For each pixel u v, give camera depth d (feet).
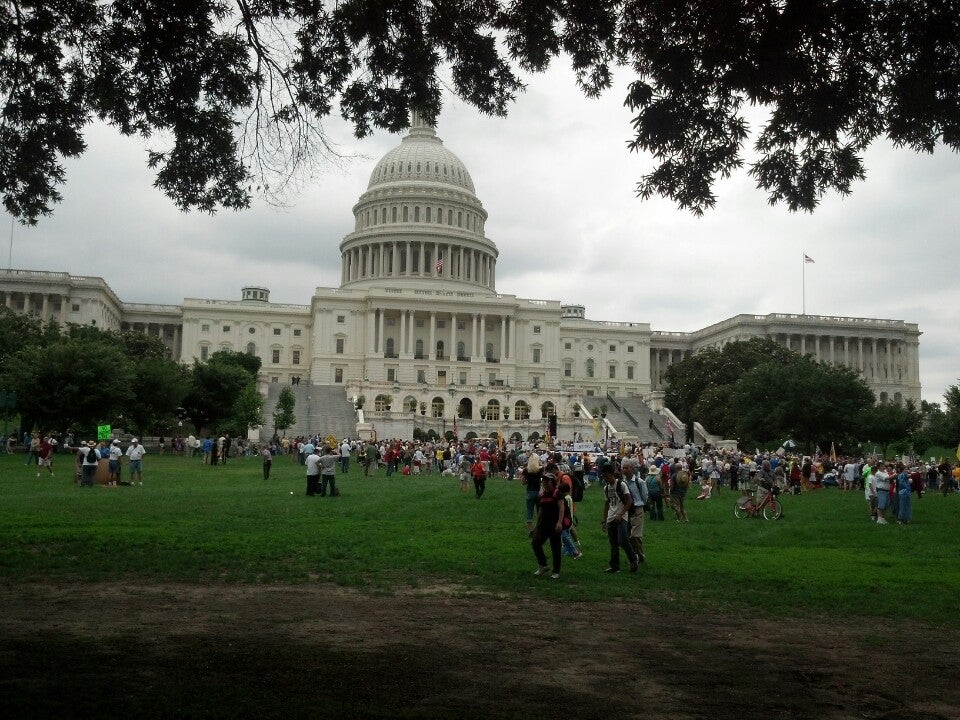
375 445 221.05
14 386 228.02
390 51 66.64
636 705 33.86
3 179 70.79
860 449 320.91
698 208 63.00
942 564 73.15
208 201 74.64
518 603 53.52
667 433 413.39
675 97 58.18
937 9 51.55
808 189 62.03
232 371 303.48
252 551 70.64
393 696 33.88
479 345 545.03
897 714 33.76
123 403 245.45
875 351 613.52
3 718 29.63
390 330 552.82
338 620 47.52
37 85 67.46
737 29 54.39
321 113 68.59
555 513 62.23
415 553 71.92
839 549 82.74
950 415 341.00
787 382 297.53
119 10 63.87
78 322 528.22
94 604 50.19
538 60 65.92
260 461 239.71
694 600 55.72
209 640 42.22
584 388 606.55
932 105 56.44
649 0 56.49
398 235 595.88
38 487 130.62
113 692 33.17
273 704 32.27
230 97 68.03
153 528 82.99
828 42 54.19
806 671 39.63
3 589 53.88
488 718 31.53
